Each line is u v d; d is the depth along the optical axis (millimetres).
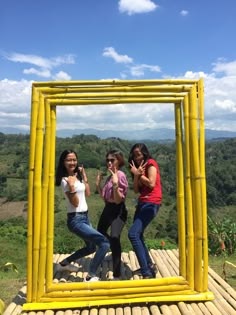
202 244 4148
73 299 4012
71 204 4375
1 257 13547
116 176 4367
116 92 4078
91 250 4812
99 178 4715
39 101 4008
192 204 4133
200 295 4090
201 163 4105
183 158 4160
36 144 3986
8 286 6242
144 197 4465
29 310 3920
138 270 4848
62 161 4449
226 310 3859
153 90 4094
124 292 4051
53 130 4039
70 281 4598
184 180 4172
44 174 4000
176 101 4117
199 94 4109
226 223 8633
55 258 5703
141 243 4383
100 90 4062
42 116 4008
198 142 4117
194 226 4141
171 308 3951
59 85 4031
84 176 4617
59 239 12805
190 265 4129
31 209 4008
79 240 12469
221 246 7828
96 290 4039
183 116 4117
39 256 4008
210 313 3795
